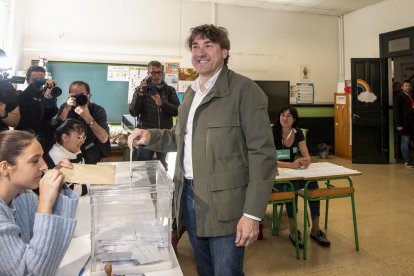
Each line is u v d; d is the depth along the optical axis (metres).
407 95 5.45
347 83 6.31
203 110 1.24
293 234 2.65
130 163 1.29
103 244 1.00
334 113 6.62
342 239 2.70
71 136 1.71
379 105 5.86
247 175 1.22
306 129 6.38
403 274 2.14
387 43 5.75
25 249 0.76
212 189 1.18
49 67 5.04
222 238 1.22
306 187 2.37
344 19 6.68
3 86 1.68
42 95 1.93
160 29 5.54
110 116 5.36
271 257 2.41
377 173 5.07
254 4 5.97
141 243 1.01
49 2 4.98
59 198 0.89
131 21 5.39
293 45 6.46
